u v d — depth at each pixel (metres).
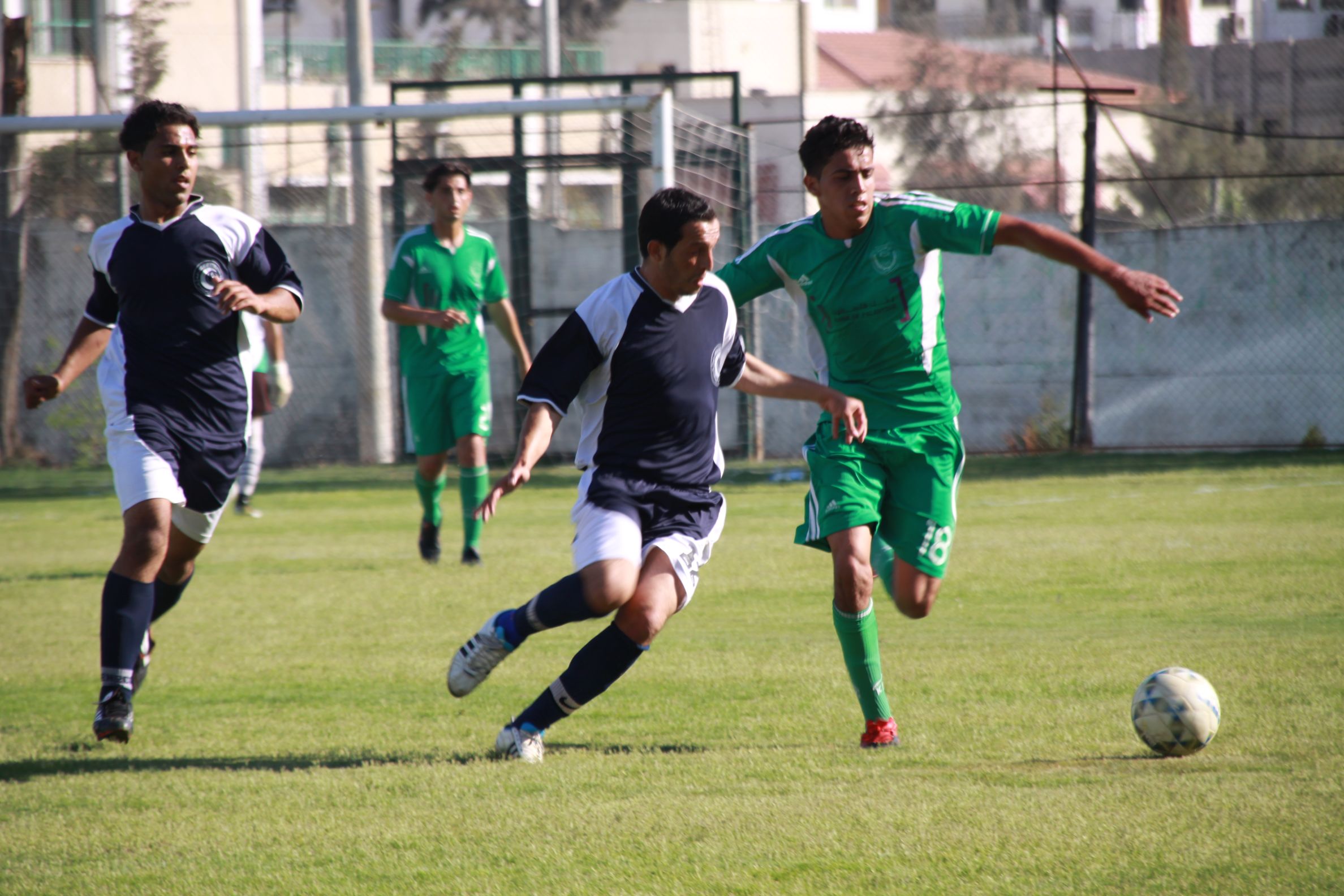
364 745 13.79
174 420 14.51
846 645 13.10
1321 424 53.84
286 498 46.62
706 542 12.97
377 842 10.06
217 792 11.70
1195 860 9.04
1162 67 85.56
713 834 9.96
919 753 12.62
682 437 12.83
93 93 71.88
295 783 11.94
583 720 14.74
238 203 68.81
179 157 14.37
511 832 10.20
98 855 9.98
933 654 17.89
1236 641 17.98
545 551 31.09
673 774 11.91
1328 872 8.73
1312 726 13.05
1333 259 53.28
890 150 83.38
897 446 13.94
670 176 43.56
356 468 58.12
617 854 9.61
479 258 27.61
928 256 13.90
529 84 56.31
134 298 14.45
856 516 13.48
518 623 12.40
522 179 55.66
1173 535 30.09
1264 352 54.44
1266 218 66.12
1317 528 30.47
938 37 85.50
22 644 20.88
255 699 16.34
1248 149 74.31
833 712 14.88
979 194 76.12
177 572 15.75
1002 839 9.60
